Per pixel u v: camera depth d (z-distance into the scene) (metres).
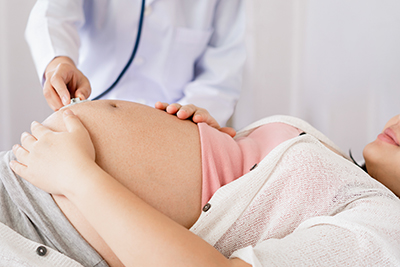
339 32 1.67
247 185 0.69
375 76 1.57
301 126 0.94
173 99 1.43
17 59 1.59
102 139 0.67
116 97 1.33
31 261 0.60
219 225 0.67
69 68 0.89
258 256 0.55
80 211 0.61
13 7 1.55
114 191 0.55
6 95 1.60
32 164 0.62
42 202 0.65
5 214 0.64
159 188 0.66
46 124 0.71
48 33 1.09
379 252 0.56
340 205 0.69
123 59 1.28
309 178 0.70
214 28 1.48
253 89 1.91
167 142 0.71
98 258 0.64
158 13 1.24
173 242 0.52
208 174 0.71
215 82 1.39
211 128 0.80
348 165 0.78
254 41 1.87
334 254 0.56
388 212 0.65
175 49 1.32
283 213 0.68
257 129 0.97
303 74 1.84
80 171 0.57
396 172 0.90
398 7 1.46
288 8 1.82
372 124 1.61
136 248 0.52
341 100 1.70
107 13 1.24
